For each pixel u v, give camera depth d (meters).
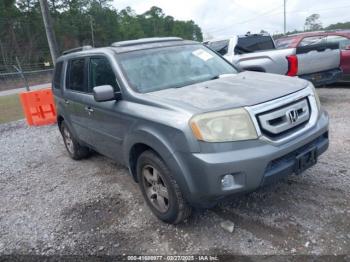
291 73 7.15
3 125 10.84
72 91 5.27
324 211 3.49
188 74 4.24
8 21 59.09
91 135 4.94
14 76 35.66
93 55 4.67
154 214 3.79
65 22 67.50
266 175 2.99
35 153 7.11
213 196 2.99
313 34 9.99
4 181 5.64
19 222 4.14
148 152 3.53
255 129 2.97
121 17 93.56
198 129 2.95
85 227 3.83
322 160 4.74
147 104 3.52
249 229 3.37
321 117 3.57
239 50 9.18
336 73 7.79
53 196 4.77
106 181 5.04
